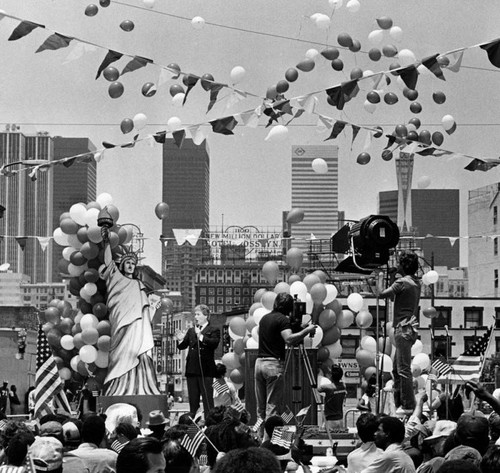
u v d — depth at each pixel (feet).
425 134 81.97
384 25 84.94
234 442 41.09
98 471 46.34
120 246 101.86
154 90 72.74
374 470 44.80
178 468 37.40
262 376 66.18
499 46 61.72
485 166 79.30
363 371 99.14
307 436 69.51
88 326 96.68
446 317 266.98
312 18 86.43
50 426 50.65
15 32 65.00
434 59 63.62
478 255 337.31
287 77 80.53
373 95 84.12
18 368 213.05
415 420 54.29
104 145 81.46
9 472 38.55
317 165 91.97
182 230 108.58
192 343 81.71
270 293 94.02
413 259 65.62
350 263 67.21
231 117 72.13
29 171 91.86
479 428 40.40
